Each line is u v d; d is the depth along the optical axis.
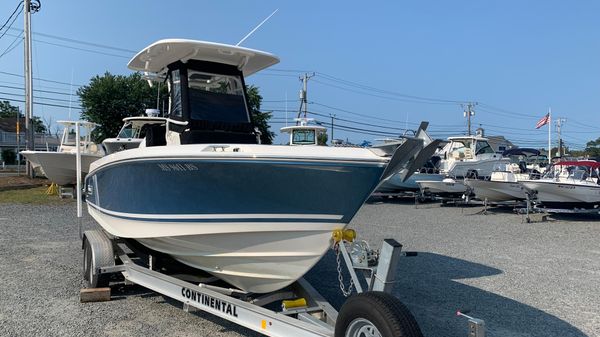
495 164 21.94
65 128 18.27
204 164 3.97
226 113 5.19
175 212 4.42
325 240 3.94
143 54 5.29
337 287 5.89
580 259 7.82
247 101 5.41
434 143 3.49
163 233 4.62
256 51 5.23
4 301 5.24
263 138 5.53
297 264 4.14
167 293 4.73
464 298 5.55
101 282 5.38
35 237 9.27
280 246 4.06
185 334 4.36
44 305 5.12
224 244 4.28
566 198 13.36
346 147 3.77
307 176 3.70
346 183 3.71
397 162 3.51
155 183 4.51
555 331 4.54
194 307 4.45
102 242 5.58
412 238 9.80
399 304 3.15
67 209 13.75
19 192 17.92
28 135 22.64
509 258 7.85
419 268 7.07
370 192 3.80
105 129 30.20
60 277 6.28
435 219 13.16
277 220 3.95
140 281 5.12
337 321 3.39
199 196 4.18
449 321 4.76
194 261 4.79
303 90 39.88
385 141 3.85
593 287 6.07
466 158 22.31
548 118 28.88
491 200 15.07
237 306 3.98
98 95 29.98
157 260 5.52
